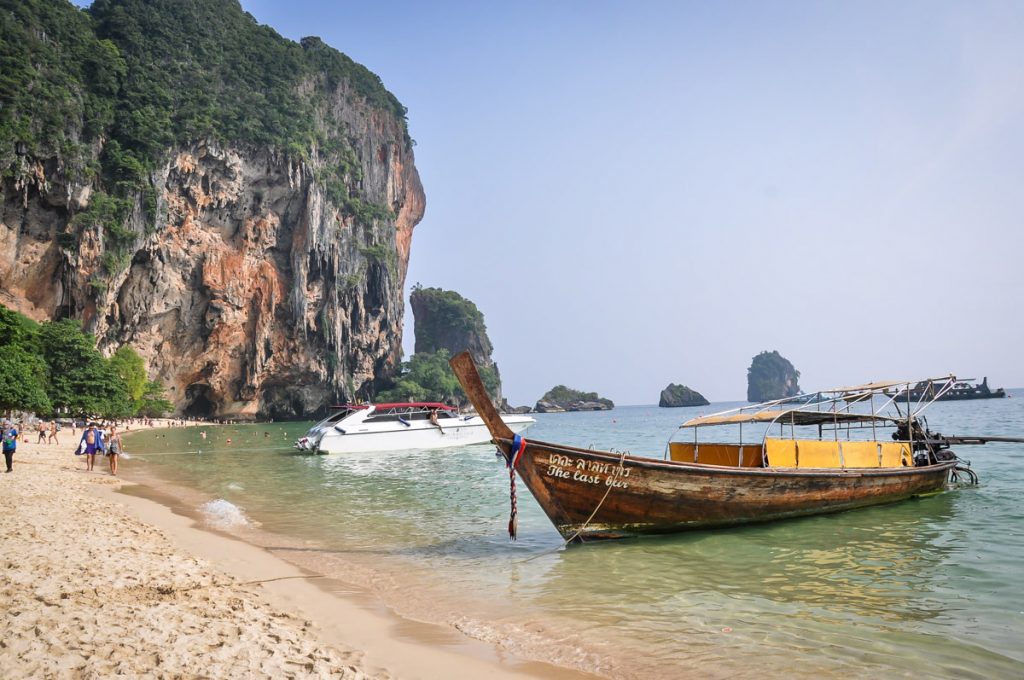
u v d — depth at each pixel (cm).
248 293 9062
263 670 494
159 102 8462
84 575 743
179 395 8925
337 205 10350
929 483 1487
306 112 10150
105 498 1567
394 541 1123
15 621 557
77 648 505
